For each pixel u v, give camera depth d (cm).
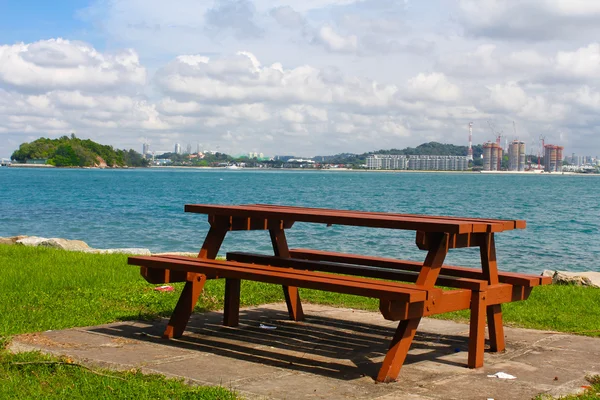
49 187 7575
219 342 616
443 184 11788
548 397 456
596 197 6919
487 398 452
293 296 723
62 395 442
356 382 489
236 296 690
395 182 12750
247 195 6544
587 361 567
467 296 539
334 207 4841
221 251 1877
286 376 502
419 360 564
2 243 1659
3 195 5641
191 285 630
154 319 716
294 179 14462
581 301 884
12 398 434
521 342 640
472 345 540
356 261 709
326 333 665
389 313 475
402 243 2164
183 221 3108
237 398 439
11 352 552
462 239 547
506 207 4941
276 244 705
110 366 519
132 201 4956
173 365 527
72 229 2678
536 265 1791
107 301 804
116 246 2080
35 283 912
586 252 2091
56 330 652
